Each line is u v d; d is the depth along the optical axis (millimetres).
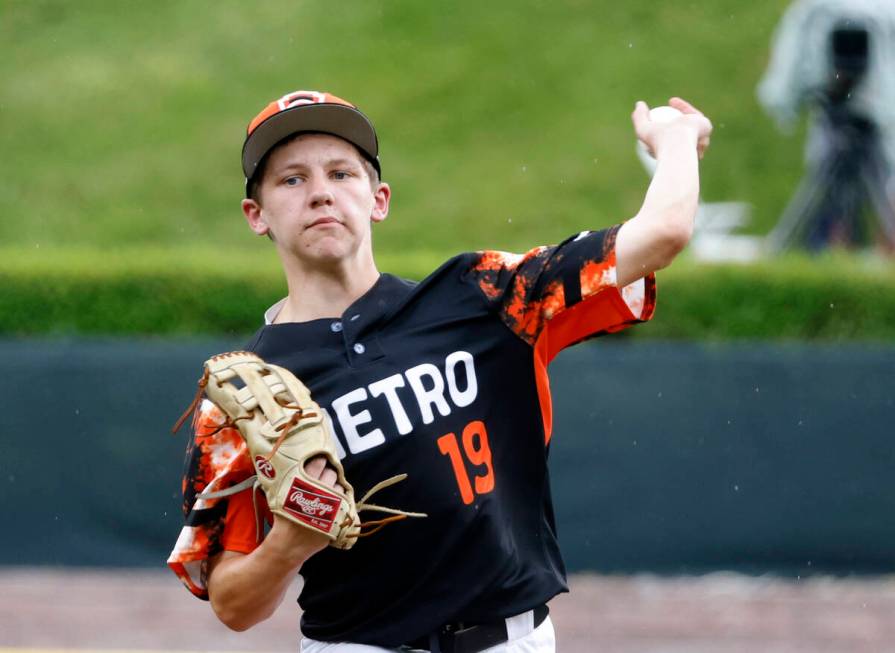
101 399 32938
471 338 10750
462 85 60562
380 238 52531
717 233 47562
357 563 10586
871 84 43969
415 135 58312
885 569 32219
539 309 10656
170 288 36812
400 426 10422
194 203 55375
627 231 10273
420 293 10930
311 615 11039
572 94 59750
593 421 32344
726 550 32250
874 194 44469
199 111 60531
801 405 32250
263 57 63344
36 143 59031
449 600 10430
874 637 27266
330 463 9992
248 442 10023
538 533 11039
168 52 64562
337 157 10789
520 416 10828
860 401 32156
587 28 63156
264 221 11266
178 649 26156
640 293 10852
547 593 10828
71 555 32969
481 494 10492
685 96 58719
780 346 33500
